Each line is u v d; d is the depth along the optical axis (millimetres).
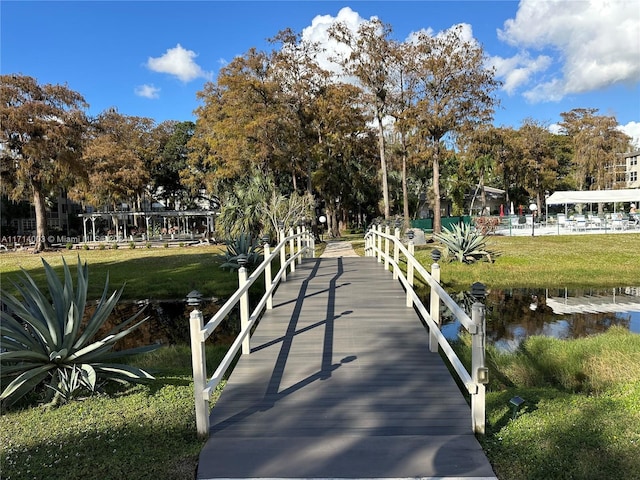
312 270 11086
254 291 13312
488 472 2977
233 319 10461
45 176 29156
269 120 25344
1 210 48250
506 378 6129
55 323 4625
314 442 3400
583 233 28422
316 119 29406
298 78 28125
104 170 38844
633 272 15133
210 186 35031
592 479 2871
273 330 6195
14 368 4406
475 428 3480
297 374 4715
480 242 16781
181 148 51094
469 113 23203
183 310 11781
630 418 3734
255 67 27016
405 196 29859
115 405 4297
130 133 47688
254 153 27062
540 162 44500
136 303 12781
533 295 12625
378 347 5512
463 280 14445
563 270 15398
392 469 3021
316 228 27562
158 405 4262
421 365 4938
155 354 7207
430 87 23469
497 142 37281
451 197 44938
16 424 3938
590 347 7023
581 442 3320
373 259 13328
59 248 31125
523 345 7531
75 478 3045
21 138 28453
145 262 20906
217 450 3316
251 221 19594
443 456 3172
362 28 24594
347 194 39781
